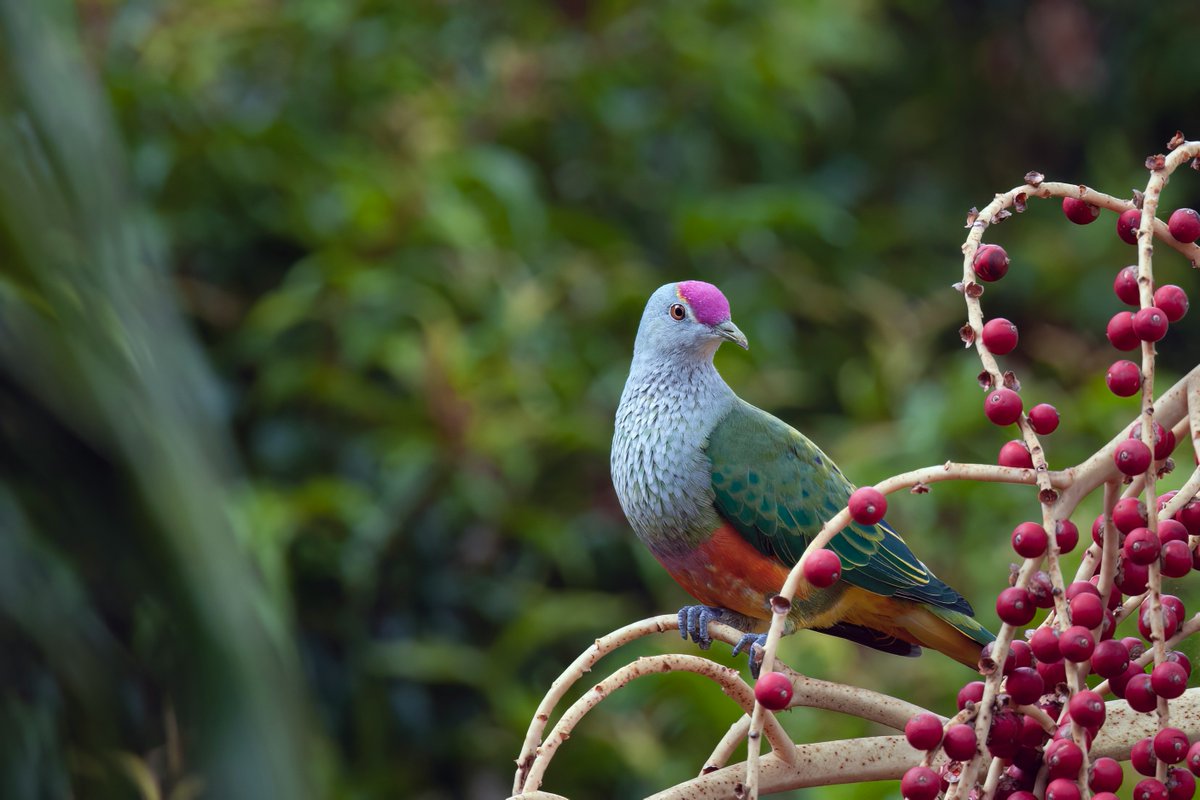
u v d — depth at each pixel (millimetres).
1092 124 14938
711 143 12336
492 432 9422
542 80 11508
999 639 2846
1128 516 2871
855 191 13555
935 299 12477
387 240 10180
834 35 12953
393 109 10961
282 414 9812
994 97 15156
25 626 3850
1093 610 2809
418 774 9352
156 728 3938
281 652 4281
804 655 9062
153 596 4031
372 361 9953
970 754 2793
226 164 10078
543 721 3338
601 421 10266
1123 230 3131
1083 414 10406
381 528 9141
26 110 4391
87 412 4066
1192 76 14414
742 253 11656
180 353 4656
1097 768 2791
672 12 12164
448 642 9609
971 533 9758
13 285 4082
